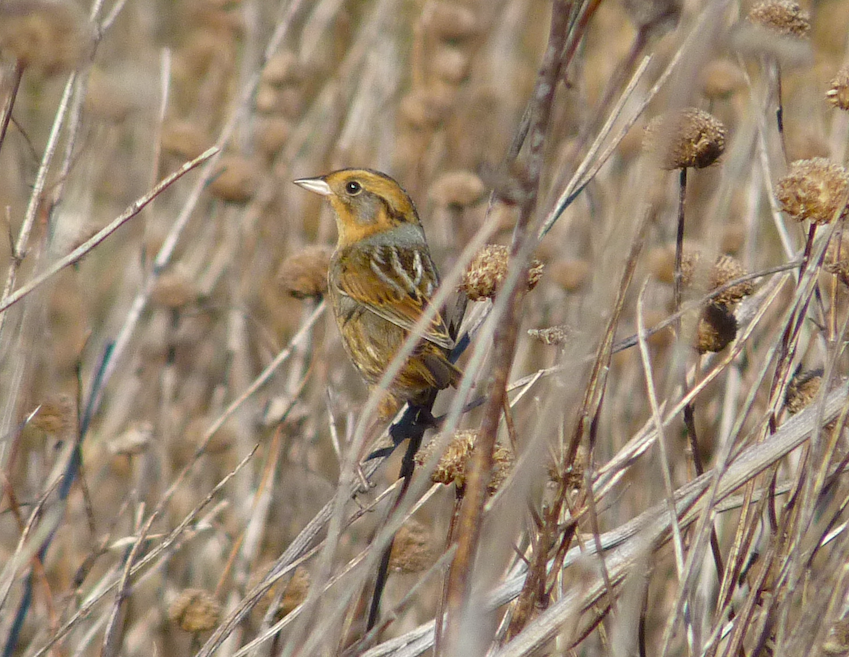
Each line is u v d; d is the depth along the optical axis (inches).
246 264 523.5
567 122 478.0
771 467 241.3
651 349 407.5
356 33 638.5
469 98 562.6
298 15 634.8
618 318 226.7
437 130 526.9
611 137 445.4
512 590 250.1
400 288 403.5
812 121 448.5
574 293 424.8
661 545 238.8
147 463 414.0
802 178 241.4
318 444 437.1
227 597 392.2
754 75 458.0
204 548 423.5
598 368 227.5
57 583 399.5
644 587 246.2
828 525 231.3
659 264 387.5
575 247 467.2
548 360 442.6
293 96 569.0
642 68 252.4
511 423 235.1
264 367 482.6
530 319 436.5
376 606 288.0
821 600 218.7
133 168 579.8
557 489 243.4
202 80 622.5
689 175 448.5
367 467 336.5
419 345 342.6
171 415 462.6
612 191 448.8
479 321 374.0
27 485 416.2
